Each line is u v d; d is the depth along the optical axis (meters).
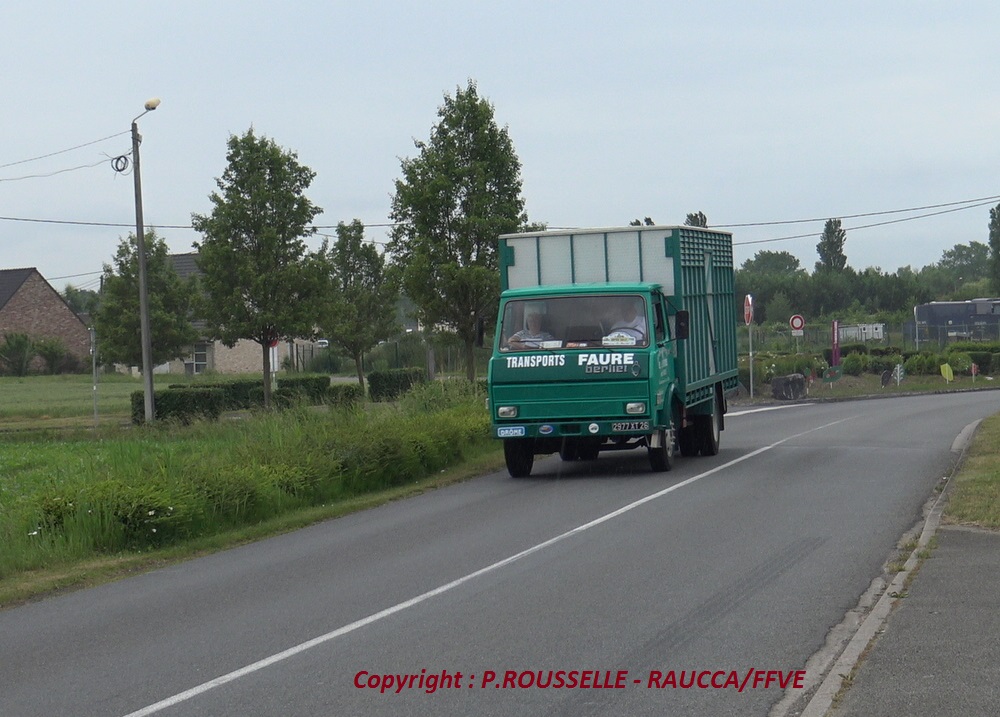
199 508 13.71
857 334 73.00
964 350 57.59
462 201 31.39
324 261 35.34
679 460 19.72
